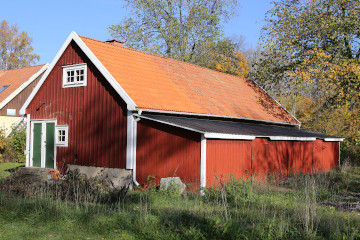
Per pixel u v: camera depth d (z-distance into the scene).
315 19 26.14
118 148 15.78
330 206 10.72
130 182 15.33
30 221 8.73
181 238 7.56
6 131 30.38
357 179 18.56
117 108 15.93
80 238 7.71
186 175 14.12
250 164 16.69
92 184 12.32
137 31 35.41
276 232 7.69
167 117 15.92
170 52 36.94
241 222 8.61
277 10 27.50
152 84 17.62
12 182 13.28
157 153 14.88
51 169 17.39
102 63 16.45
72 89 17.91
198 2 37.09
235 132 15.34
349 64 23.47
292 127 25.83
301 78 24.27
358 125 24.64
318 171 22.22
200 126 14.88
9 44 55.28
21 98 31.61
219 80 24.56
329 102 26.61
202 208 10.16
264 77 28.61
